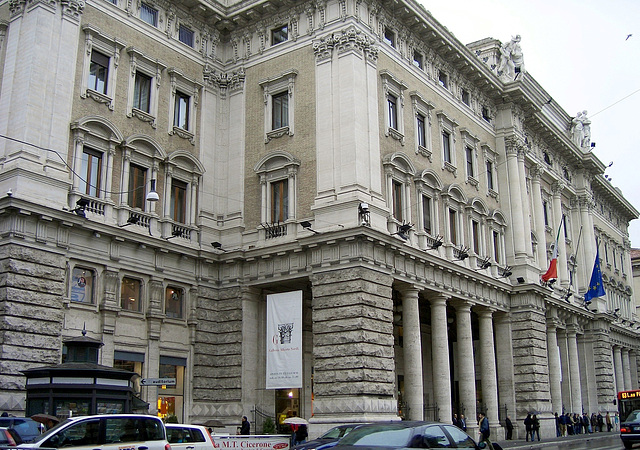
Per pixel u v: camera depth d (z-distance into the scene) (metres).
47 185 27.95
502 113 49.16
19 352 25.81
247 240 35.62
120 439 15.73
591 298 54.97
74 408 20.55
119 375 21.52
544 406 43.81
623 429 32.50
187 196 35.56
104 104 31.72
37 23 29.25
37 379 21.03
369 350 30.08
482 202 44.25
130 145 32.38
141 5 34.94
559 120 63.38
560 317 51.75
